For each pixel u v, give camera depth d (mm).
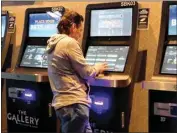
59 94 2910
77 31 3043
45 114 3816
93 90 3342
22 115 3992
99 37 3510
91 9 3527
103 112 3318
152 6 3438
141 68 3514
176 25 3072
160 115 2992
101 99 3311
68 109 2867
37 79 3578
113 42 3428
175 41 3086
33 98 3859
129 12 3291
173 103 2910
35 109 3869
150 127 3064
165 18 3102
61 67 2881
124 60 3295
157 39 3422
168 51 3088
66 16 3012
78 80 2916
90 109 3383
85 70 2861
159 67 3051
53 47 2938
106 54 3418
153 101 3012
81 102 2879
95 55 3477
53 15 3809
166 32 3119
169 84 2801
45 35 3938
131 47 3260
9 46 4512
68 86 2877
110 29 3430
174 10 3066
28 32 4078
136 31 3324
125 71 3225
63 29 2994
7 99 4105
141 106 3541
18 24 4496
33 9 3990
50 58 2973
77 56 2848
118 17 3361
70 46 2854
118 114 3250
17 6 4512
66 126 2906
